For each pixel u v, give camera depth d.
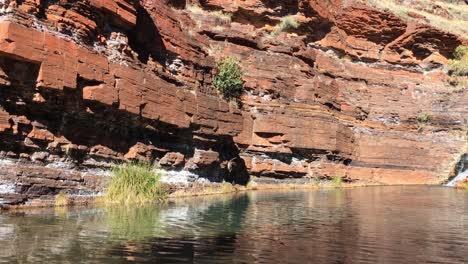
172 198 20.45
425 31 48.19
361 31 46.78
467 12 68.06
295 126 32.06
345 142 36.66
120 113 18.20
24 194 14.48
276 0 39.38
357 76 43.38
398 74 47.84
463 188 34.09
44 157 15.40
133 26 20.03
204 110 24.22
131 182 17.95
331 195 26.11
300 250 10.77
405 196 26.55
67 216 13.60
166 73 22.88
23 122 14.73
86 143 17.19
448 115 43.56
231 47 32.72
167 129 21.53
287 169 31.67
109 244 10.48
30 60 14.40
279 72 33.66
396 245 11.70
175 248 10.48
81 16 17.12
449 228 14.55
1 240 10.23
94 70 16.72
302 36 40.88
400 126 42.75
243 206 18.84
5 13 14.38
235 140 29.28
